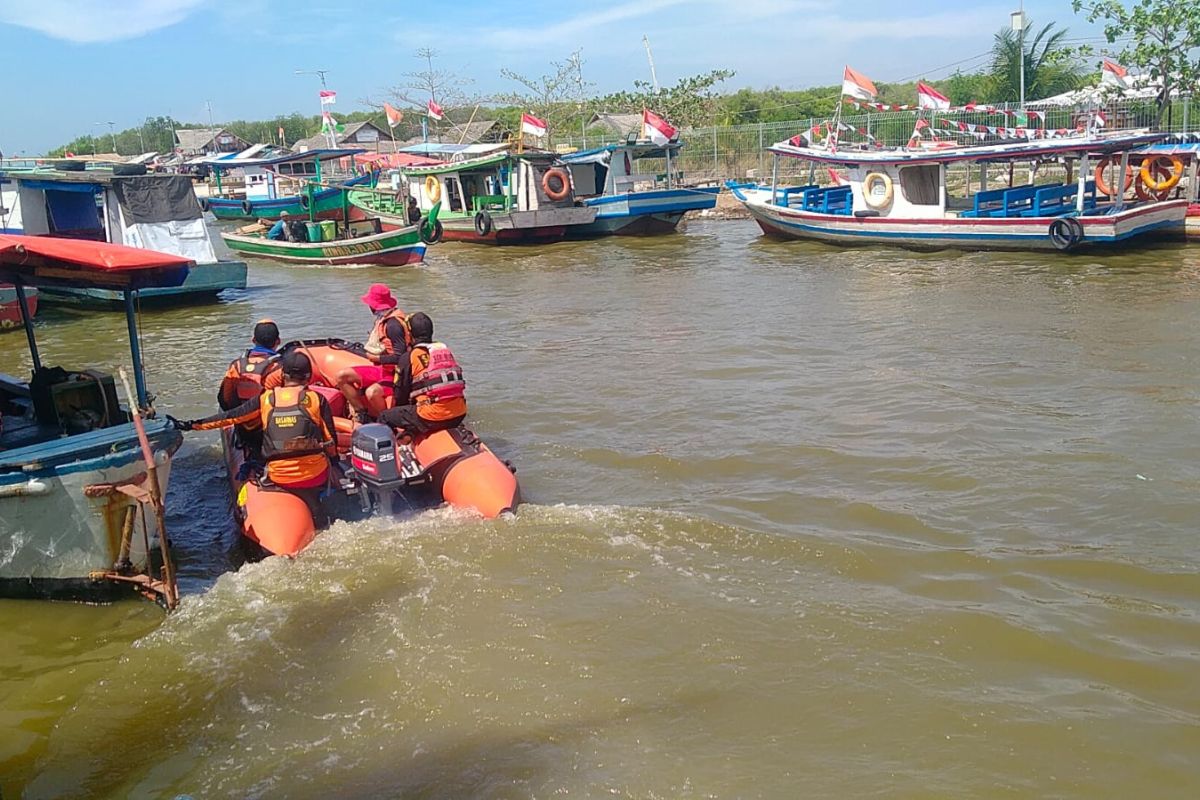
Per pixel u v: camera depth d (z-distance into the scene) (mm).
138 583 6359
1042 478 8086
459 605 6086
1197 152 22172
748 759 4637
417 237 24094
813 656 5504
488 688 5219
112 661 5656
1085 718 4906
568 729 4879
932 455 8734
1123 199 21438
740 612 5984
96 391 7797
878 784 4457
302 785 4508
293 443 6973
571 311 17000
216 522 7914
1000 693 5133
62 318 18078
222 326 16906
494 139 50938
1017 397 10422
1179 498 7570
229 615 6039
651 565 6621
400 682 5285
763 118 49312
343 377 8539
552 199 28547
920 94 23859
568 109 49094
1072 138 21938
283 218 28703
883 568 6586
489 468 7602
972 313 15133
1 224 20844
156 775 4617
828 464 8641
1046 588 6258
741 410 10359
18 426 7750
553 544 6926
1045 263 20031
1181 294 15867
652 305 17250
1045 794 4379
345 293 20469
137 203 19516
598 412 10484
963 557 6719
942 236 22375
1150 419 9469
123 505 6402
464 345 14320
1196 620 5816
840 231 24312
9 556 6383
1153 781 4457
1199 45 26578
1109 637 5645
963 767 4562
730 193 36938
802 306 16484
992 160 22562
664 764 4605
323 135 65938
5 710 5184
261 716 5035
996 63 38000
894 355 12586
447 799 4387
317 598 6207
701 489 8172
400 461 7688
